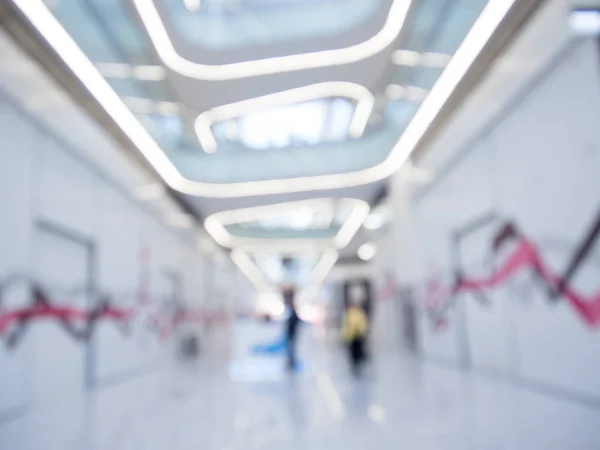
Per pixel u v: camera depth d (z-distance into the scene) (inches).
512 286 349.1
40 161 348.2
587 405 253.9
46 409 323.6
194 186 753.6
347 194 808.3
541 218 305.0
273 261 1929.1
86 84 390.3
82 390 411.8
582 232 264.8
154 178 663.8
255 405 317.4
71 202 399.2
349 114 671.8
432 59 453.1
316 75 442.9
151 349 626.8
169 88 505.0
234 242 1283.2
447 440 205.6
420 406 284.4
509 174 344.5
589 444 184.1
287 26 397.1
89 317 442.6
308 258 1785.2
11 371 310.0
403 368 481.7
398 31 381.4
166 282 725.9
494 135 366.6
